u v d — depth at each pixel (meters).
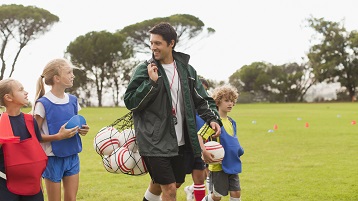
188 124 4.77
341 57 66.81
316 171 8.91
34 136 4.39
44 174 4.85
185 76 4.88
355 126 19.94
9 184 4.23
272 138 15.25
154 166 4.66
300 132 17.33
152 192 5.31
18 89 4.37
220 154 5.24
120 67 63.06
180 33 66.44
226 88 5.72
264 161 10.30
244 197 6.80
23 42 55.06
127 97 4.70
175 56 4.97
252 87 73.81
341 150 12.09
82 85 62.12
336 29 67.06
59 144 4.80
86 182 8.02
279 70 72.50
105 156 5.13
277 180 8.03
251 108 44.94
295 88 71.62
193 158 5.38
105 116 29.25
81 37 60.91
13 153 4.23
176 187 5.15
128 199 6.78
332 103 61.03
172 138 4.68
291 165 9.70
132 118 5.16
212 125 4.91
